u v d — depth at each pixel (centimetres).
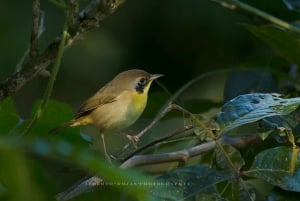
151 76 929
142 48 1313
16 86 522
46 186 210
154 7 1319
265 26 627
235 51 1259
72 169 558
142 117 904
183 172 439
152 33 1317
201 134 505
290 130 497
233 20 1263
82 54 1281
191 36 1289
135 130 985
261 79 783
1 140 203
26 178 205
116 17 1334
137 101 890
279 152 461
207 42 1280
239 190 449
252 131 705
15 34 1226
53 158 211
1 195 215
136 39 1316
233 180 450
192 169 441
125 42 1314
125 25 1317
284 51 651
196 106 775
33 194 206
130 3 1327
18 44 1218
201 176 440
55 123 538
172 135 556
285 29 643
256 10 620
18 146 204
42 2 1217
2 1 1238
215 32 1268
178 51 1302
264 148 615
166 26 1305
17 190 204
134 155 583
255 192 466
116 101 886
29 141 206
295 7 830
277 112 490
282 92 789
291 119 532
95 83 1283
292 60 659
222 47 1266
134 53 1311
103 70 1290
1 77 1192
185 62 1300
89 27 518
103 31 1307
